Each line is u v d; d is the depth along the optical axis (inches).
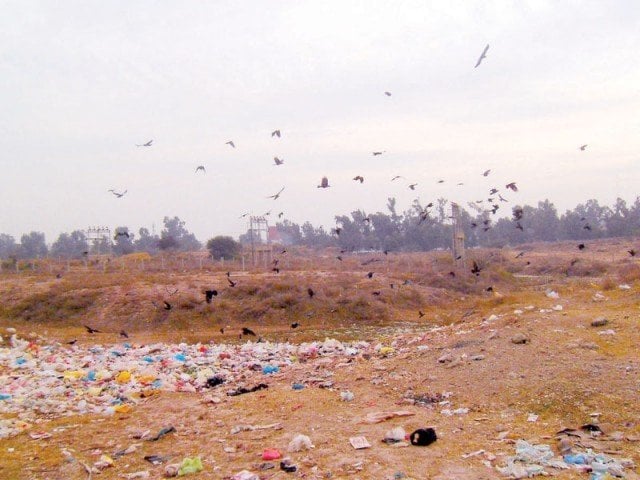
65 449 319.6
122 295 1123.3
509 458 259.9
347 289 1159.0
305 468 265.7
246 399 414.9
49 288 1201.4
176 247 3009.4
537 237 3048.7
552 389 339.0
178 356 651.5
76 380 520.4
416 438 288.4
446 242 2765.7
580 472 241.1
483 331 502.6
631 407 300.8
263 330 967.6
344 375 466.3
